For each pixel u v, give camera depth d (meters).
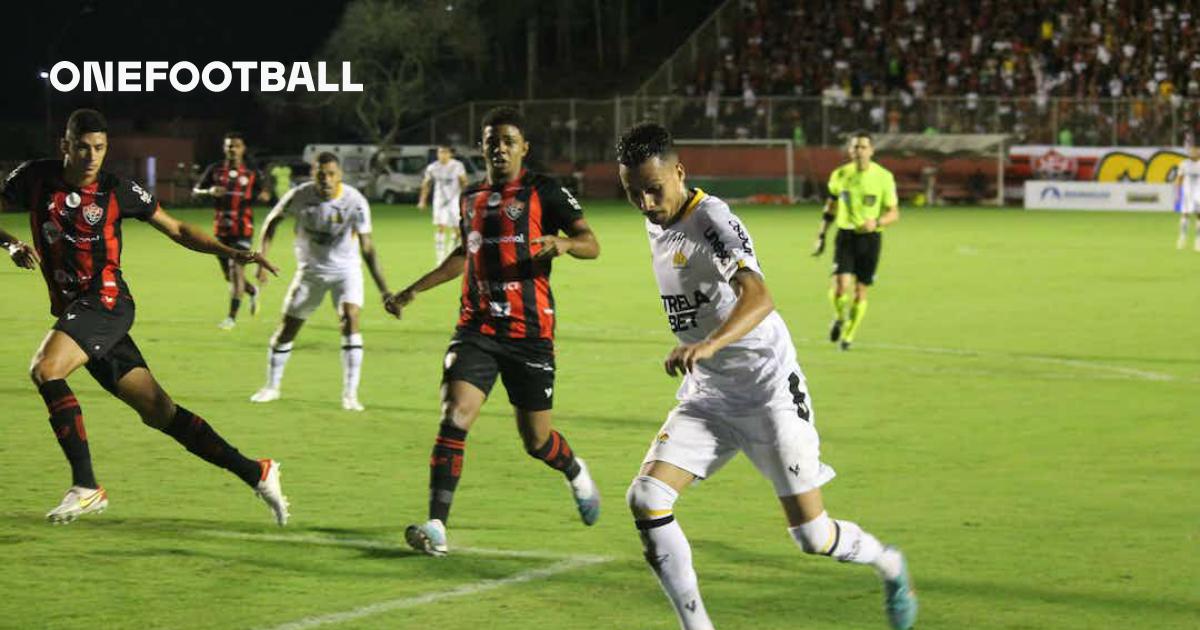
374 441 11.07
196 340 17.16
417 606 6.84
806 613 6.76
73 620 6.59
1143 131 49.50
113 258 8.09
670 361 5.70
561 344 16.84
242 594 7.02
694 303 6.22
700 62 58.97
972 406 12.69
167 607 6.80
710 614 6.73
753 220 42.75
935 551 7.86
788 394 6.18
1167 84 52.22
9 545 7.90
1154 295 22.45
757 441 6.21
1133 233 37.44
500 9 60.72
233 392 13.38
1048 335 17.72
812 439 6.23
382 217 44.59
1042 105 50.91
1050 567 7.53
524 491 9.36
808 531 6.23
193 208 49.88
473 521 8.55
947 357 15.81
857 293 16.42
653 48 65.06
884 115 52.81
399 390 13.57
